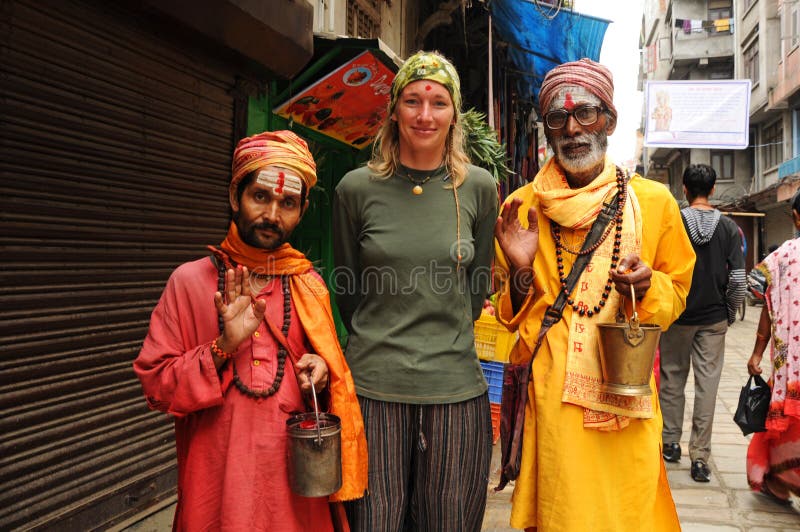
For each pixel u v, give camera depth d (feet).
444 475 6.64
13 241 8.19
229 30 11.27
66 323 9.00
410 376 6.55
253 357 5.77
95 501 9.33
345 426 6.00
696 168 13.46
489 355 14.98
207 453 5.64
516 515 7.09
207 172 12.05
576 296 7.02
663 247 7.30
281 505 5.59
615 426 6.61
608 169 7.28
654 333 6.17
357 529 6.58
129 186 10.16
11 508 8.16
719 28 89.61
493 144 19.66
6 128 8.05
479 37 26.68
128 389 10.15
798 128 67.67
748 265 82.84
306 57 13.62
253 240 5.79
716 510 11.14
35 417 8.52
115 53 9.74
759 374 11.20
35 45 8.39
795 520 10.70
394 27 24.16
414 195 6.86
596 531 6.61
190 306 5.82
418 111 6.58
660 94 42.45
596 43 26.53
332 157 19.45
